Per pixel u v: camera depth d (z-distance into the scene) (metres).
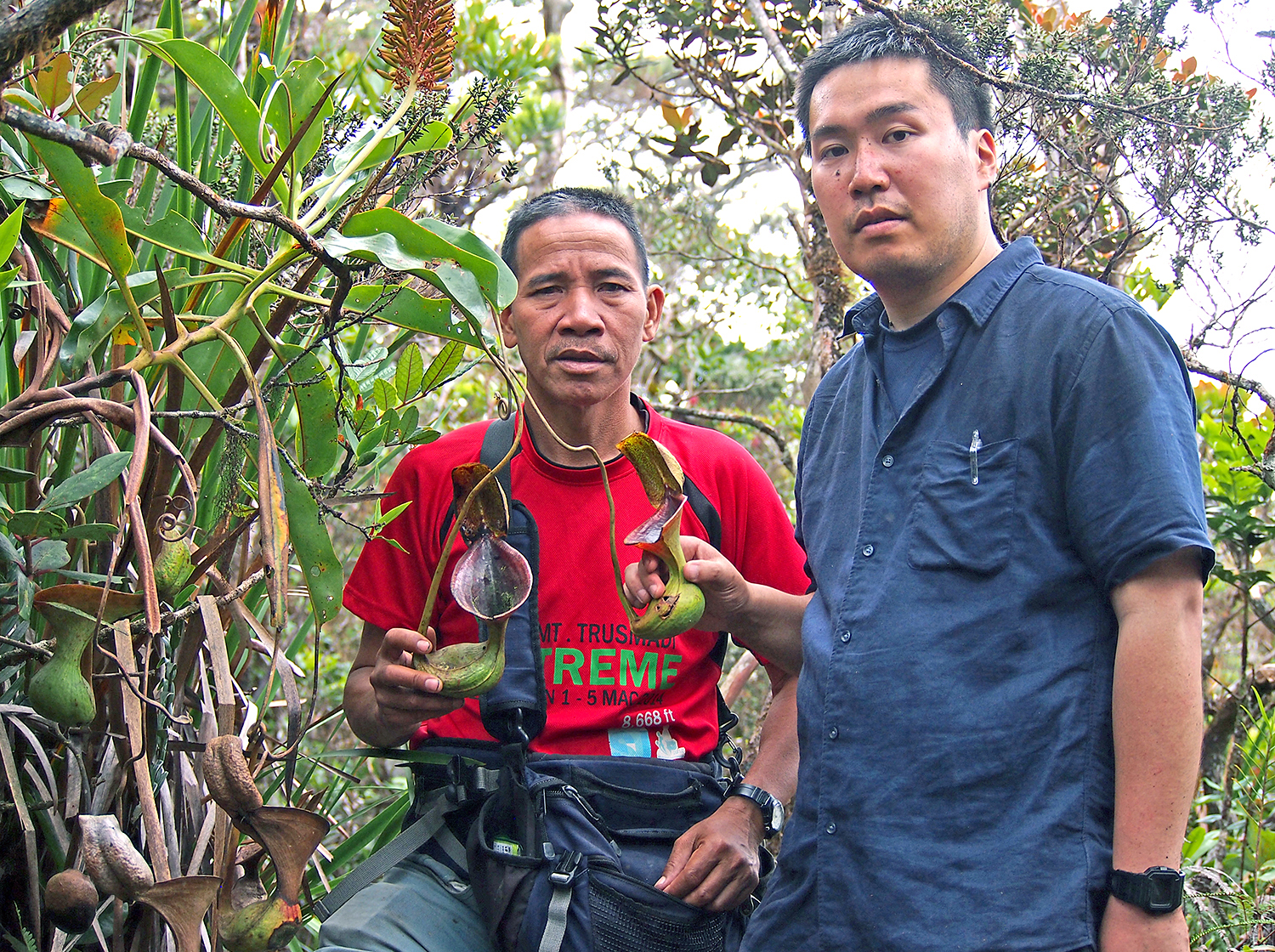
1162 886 1.35
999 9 2.39
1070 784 1.44
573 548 2.00
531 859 1.78
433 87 1.55
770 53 3.12
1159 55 2.55
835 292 3.03
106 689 1.59
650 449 1.69
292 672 1.71
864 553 1.64
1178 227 2.39
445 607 2.01
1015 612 1.50
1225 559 3.84
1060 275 1.59
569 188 2.05
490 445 2.02
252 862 1.37
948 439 1.60
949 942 1.42
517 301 2.00
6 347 1.81
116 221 1.33
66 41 1.88
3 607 1.65
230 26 2.43
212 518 1.96
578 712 1.95
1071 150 2.69
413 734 2.00
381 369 2.10
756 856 1.92
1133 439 1.44
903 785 1.50
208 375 1.74
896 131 1.64
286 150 1.39
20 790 1.57
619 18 3.20
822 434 1.90
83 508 1.81
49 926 1.67
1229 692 2.93
